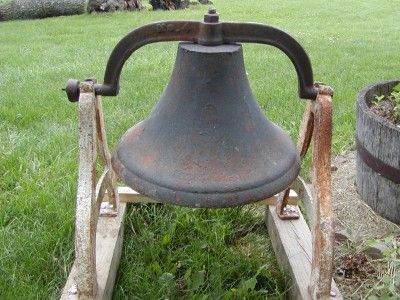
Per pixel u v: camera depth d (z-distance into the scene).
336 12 14.22
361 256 3.09
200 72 1.97
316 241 2.37
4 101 5.51
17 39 9.99
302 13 14.01
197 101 1.99
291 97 5.53
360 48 8.72
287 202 3.11
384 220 3.46
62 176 3.79
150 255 3.04
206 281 2.85
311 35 10.23
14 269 2.86
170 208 3.42
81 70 7.01
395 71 6.99
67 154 4.11
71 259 2.99
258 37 2.04
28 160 4.06
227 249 3.12
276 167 2.03
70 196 3.49
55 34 10.63
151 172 1.98
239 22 2.01
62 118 4.99
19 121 4.92
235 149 1.99
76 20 12.80
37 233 3.13
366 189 3.58
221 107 2.00
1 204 3.46
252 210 3.52
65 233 3.17
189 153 1.98
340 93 5.73
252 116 2.08
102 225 2.99
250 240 3.28
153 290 2.76
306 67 2.18
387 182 3.38
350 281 2.95
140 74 6.68
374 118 3.35
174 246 3.16
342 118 4.93
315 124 2.33
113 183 2.96
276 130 2.22
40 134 4.62
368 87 3.79
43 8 13.77
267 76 6.59
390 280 2.74
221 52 1.96
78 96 2.33
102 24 11.95
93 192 2.34
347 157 4.33
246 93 2.08
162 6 14.79
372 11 14.42
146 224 3.32
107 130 4.53
